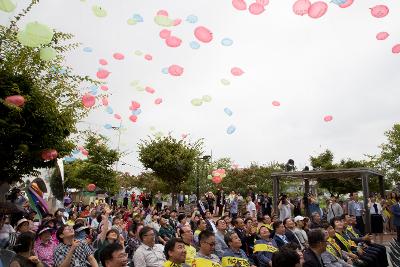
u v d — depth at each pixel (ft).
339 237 26.48
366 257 26.25
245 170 109.81
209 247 17.16
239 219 28.14
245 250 27.04
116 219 32.17
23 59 22.79
